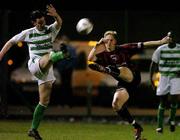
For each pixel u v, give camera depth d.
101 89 48.94
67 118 43.81
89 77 48.72
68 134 33.00
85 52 47.56
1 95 42.41
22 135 32.03
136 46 27.80
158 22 45.62
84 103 49.09
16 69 45.91
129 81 27.48
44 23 27.56
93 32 45.78
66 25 45.41
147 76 47.31
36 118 27.73
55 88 48.25
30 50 27.78
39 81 27.55
